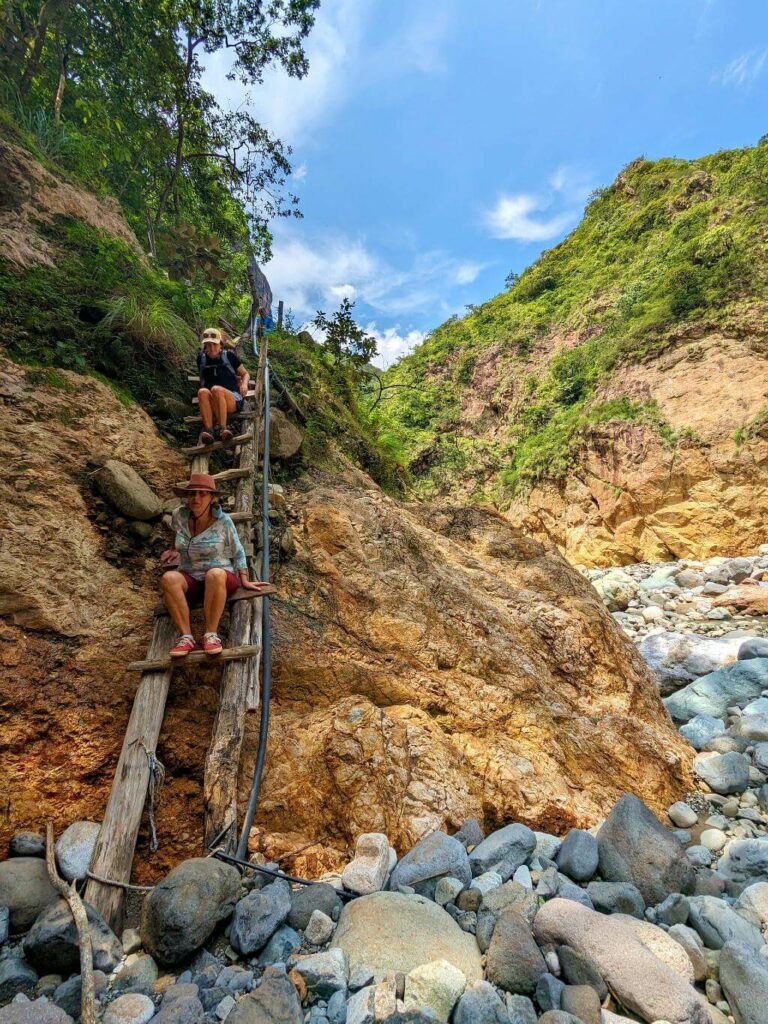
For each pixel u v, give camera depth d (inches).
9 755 99.8
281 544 165.8
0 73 310.3
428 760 124.0
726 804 142.1
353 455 301.0
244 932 81.9
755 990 75.2
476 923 91.7
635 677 189.6
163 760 111.7
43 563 122.8
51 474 139.5
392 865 103.0
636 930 87.6
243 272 501.4
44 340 169.9
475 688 153.0
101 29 415.8
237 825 102.2
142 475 161.9
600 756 149.6
